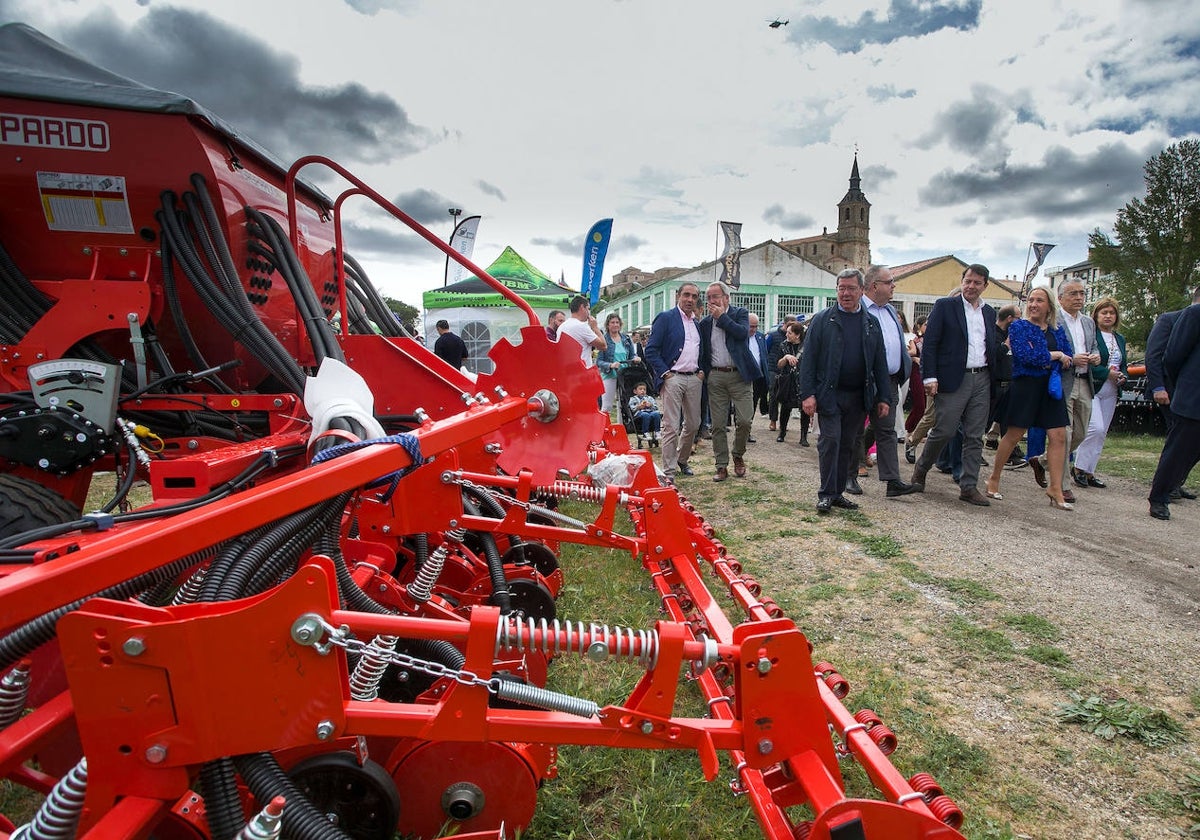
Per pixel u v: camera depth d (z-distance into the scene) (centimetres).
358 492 178
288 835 122
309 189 385
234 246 287
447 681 188
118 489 225
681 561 274
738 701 137
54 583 111
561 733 134
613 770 227
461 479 252
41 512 218
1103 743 243
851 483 633
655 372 680
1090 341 666
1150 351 576
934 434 598
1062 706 267
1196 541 481
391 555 240
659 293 4297
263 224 293
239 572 135
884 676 290
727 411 681
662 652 133
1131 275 3947
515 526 283
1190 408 514
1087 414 661
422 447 175
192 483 191
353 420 192
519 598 285
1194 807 210
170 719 115
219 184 274
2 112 253
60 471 230
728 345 674
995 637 326
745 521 534
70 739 172
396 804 156
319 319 287
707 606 233
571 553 447
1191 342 514
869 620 348
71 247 272
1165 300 3806
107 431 232
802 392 553
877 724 153
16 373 258
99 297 261
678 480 696
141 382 263
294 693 122
